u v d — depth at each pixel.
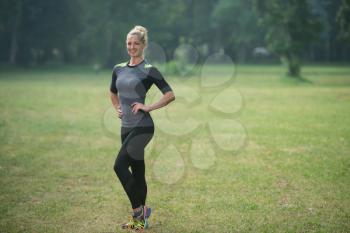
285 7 37.06
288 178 7.88
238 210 6.25
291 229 5.54
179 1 78.06
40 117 15.43
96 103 20.03
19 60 64.25
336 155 9.69
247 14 86.31
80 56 72.88
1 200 6.64
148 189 7.30
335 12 79.75
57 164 8.89
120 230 5.55
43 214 6.08
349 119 15.11
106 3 60.84
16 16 57.75
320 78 40.31
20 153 9.77
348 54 90.44
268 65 83.75
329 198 6.75
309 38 37.53
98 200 6.68
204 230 5.54
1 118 14.98
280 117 15.76
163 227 5.66
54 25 61.84
